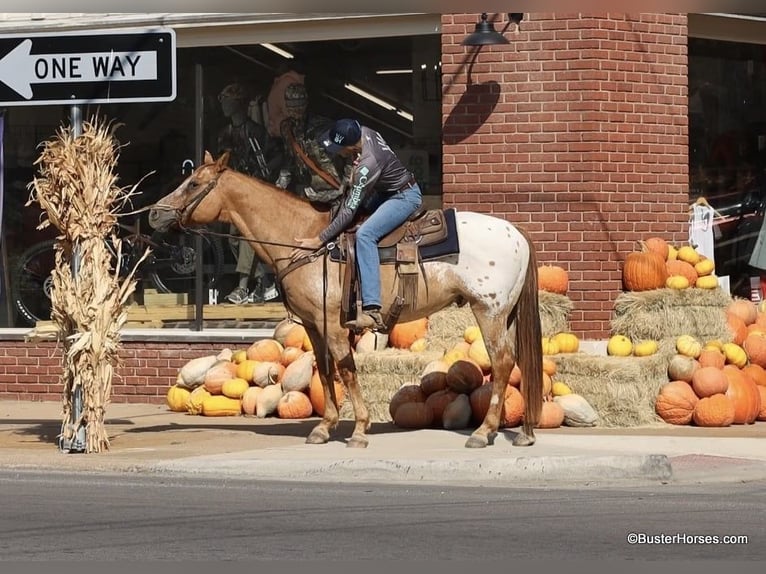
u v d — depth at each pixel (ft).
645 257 50.88
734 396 46.93
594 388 46.47
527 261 41.45
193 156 56.59
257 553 27.40
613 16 51.90
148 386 55.42
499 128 52.37
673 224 53.57
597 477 37.27
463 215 41.50
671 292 49.24
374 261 40.09
